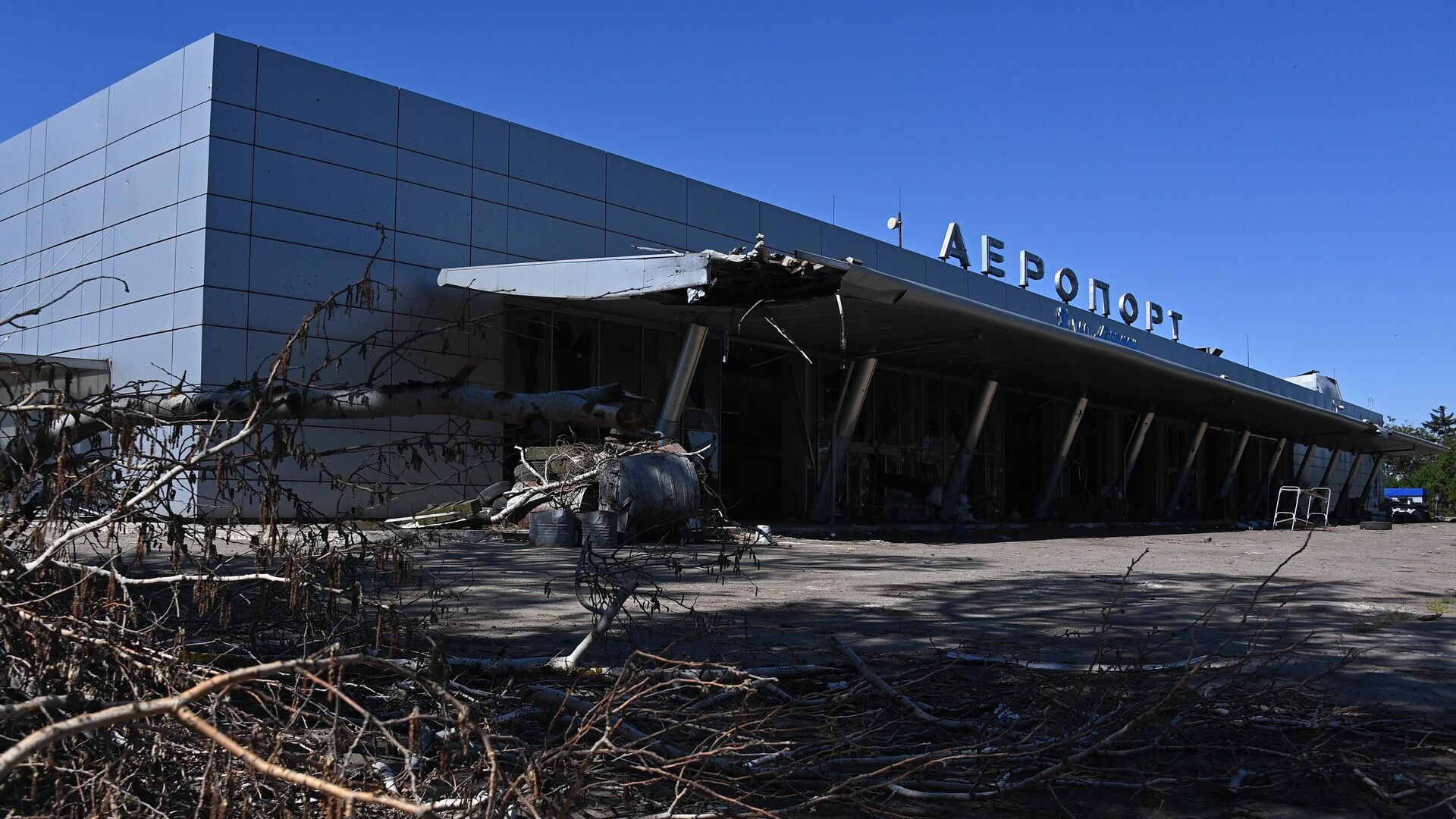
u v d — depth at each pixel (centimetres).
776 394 2864
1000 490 3681
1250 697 454
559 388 2247
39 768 253
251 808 250
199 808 249
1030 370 3169
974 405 3375
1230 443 5206
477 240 2183
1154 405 4088
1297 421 4584
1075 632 762
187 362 1841
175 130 1912
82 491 365
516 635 692
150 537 390
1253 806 361
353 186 2011
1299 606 994
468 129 2188
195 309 1836
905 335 2519
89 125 2098
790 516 2834
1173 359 4472
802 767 341
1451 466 7581
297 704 292
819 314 2208
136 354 1939
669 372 2517
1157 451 4609
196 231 1852
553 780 281
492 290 1916
